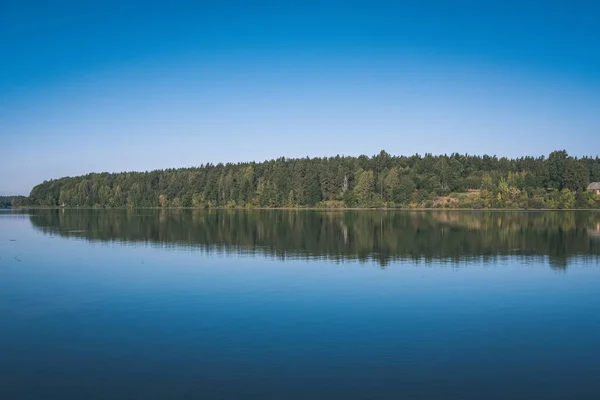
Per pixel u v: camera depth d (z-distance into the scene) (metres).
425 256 45.47
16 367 17.83
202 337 21.03
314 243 56.66
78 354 19.08
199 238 63.06
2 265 40.66
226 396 15.43
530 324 23.00
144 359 18.48
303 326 22.62
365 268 38.69
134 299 28.06
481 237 62.91
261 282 32.97
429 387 16.06
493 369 17.55
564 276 35.16
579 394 15.62
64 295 29.14
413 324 22.95
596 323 23.17
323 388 15.95
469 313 24.94
